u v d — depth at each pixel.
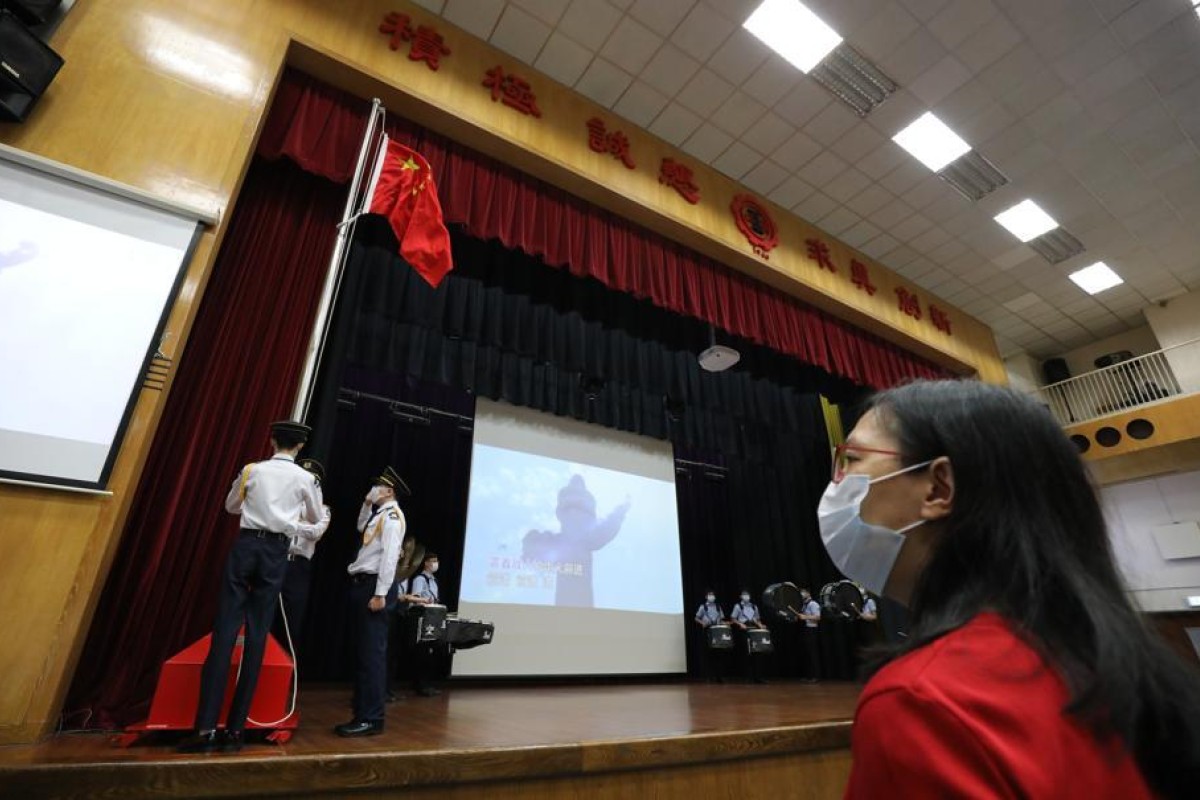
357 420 5.98
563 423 6.94
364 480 5.80
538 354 5.87
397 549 2.75
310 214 4.07
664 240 5.60
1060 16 4.60
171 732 2.25
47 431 2.46
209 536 3.22
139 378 2.70
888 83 5.11
